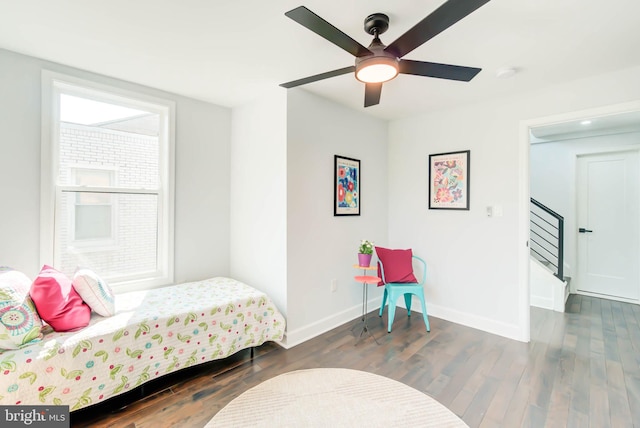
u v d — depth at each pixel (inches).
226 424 70.7
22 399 61.4
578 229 177.3
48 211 92.0
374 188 147.1
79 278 79.2
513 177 116.8
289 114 109.7
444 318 136.2
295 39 78.0
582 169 176.2
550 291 150.6
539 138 182.1
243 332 97.5
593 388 84.0
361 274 139.9
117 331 74.1
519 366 95.7
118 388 73.3
